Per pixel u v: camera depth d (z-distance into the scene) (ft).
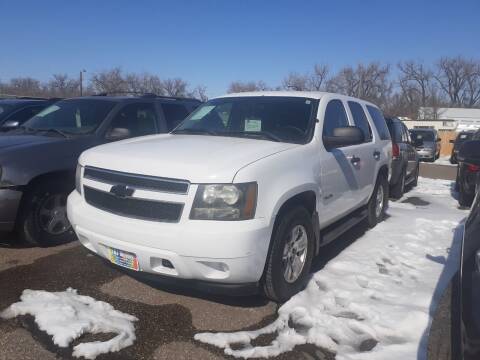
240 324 11.19
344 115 17.03
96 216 11.66
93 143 17.31
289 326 11.11
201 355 9.79
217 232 10.16
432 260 16.62
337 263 15.58
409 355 9.97
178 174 10.62
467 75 254.68
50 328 10.41
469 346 6.18
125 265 11.36
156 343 10.18
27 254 15.30
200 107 17.35
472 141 11.27
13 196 14.57
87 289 12.77
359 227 21.13
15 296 12.15
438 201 30.99
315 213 13.46
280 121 14.67
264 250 10.79
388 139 22.52
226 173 10.48
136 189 11.02
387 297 13.01
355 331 10.99
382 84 176.04
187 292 12.82
